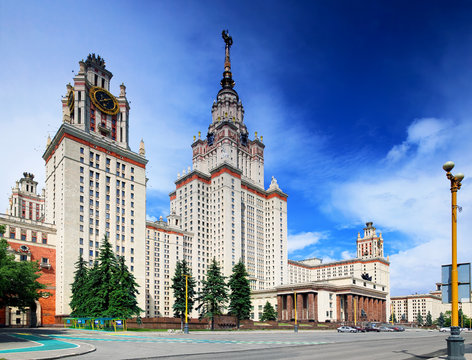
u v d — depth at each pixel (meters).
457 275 21.98
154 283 154.00
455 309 21.69
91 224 105.31
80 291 84.44
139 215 119.44
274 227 192.38
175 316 93.81
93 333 57.09
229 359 26.44
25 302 49.53
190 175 182.25
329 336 62.66
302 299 143.38
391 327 108.25
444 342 48.41
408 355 30.05
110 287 71.12
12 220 92.62
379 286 175.12
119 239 111.94
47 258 97.31
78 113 112.88
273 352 31.89
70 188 102.31
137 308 72.81
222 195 175.62
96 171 110.06
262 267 187.75
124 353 30.45
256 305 162.50
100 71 126.94
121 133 125.00
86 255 101.81
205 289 92.12
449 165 22.42
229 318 94.50
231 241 171.75
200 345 38.81
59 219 101.44
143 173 124.00
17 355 26.62
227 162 178.12
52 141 112.25
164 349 34.09
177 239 164.88
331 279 156.00
